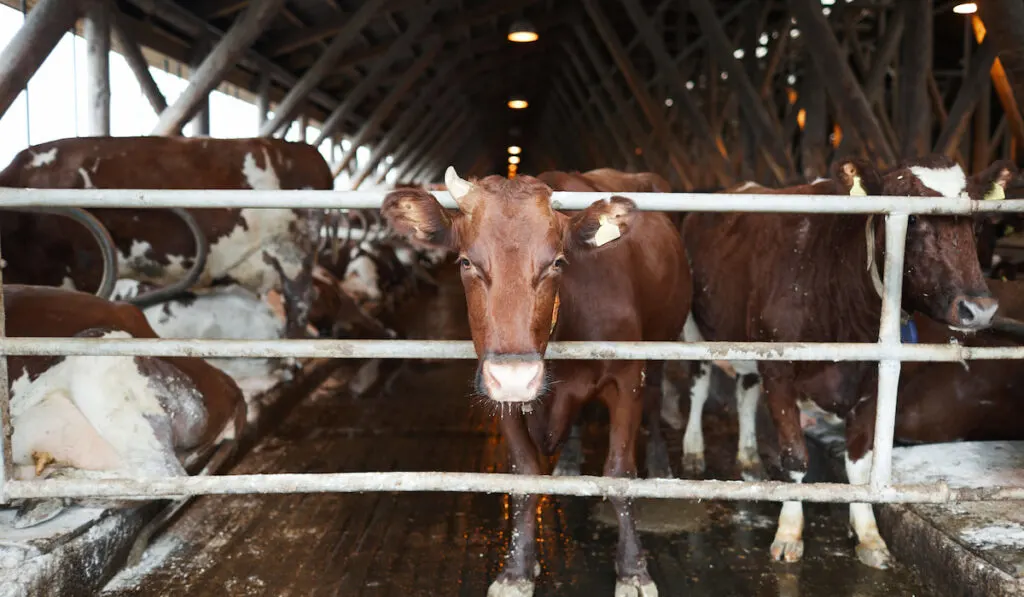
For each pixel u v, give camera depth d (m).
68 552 2.58
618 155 18.09
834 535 3.34
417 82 15.53
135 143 5.64
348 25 9.19
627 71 11.16
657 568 3.00
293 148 6.22
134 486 2.37
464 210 2.16
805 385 3.19
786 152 7.72
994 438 3.63
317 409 5.69
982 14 3.61
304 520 3.46
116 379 3.02
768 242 3.52
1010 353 2.41
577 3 13.40
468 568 2.98
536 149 32.16
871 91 8.08
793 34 12.62
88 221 3.56
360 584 2.84
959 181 2.68
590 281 2.79
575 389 2.78
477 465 4.32
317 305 7.51
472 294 2.11
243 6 8.39
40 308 3.07
